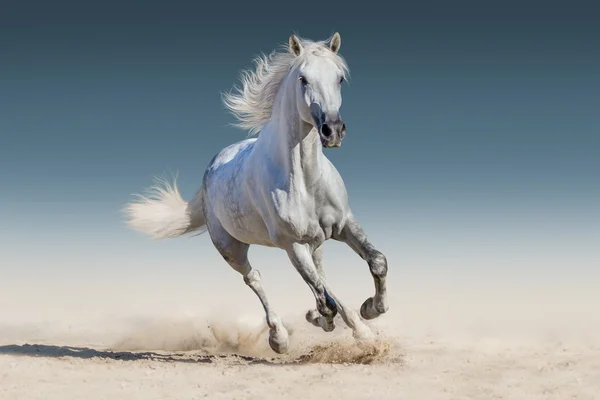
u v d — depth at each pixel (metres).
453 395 8.24
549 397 8.13
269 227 9.99
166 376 9.31
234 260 11.61
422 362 9.90
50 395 8.48
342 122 8.95
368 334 10.02
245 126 10.70
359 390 8.44
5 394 8.53
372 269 9.73
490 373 9.18
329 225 9.88
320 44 9.55
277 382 8.90
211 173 11.59
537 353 10.47
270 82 10.20
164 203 12.79
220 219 11.29
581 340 11.56
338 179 9.93
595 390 8.34
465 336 12.36
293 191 9.61
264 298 11.61
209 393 8.50
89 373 9.52
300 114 9.35
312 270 9.78
